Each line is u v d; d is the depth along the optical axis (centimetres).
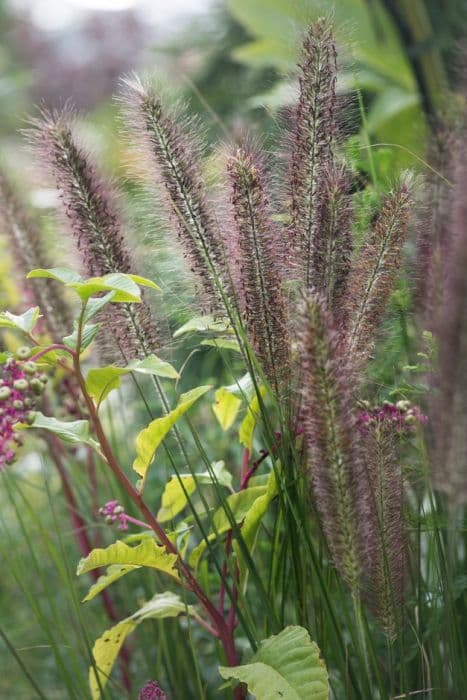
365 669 100
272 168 103
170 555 103
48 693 138
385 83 160
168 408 107
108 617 128
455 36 156
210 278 102
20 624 142
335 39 102
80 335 99
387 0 144
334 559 97
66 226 106
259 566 116
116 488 125
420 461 102
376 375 108
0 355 98
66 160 103
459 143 99
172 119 102
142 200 105
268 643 100
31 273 99
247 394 107
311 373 94
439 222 101
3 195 115
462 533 107
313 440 95
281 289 100
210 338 109
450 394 90
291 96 103
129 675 127
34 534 146
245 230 100
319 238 100
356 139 108
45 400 126
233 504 107
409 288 105
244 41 195
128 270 104
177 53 219
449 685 105
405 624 105
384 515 99
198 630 129
